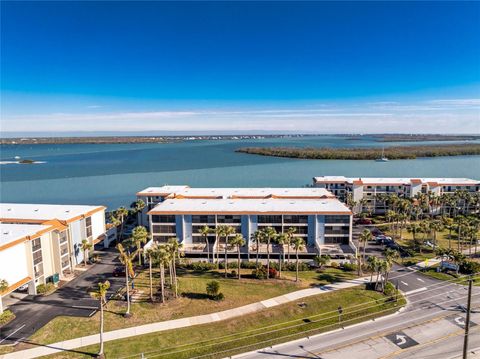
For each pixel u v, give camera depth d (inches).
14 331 2269.9
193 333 2236.7
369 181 5649.6
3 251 2554.1
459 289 2819.9
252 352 2049.7
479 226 4276.6
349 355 2001.7
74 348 2085.4
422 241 4124.0
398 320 2369.6
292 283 2972.4
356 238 4279.0
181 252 3508.9
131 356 2010.3
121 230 4372.5
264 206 3914.9
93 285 2982.3
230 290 2854.3
